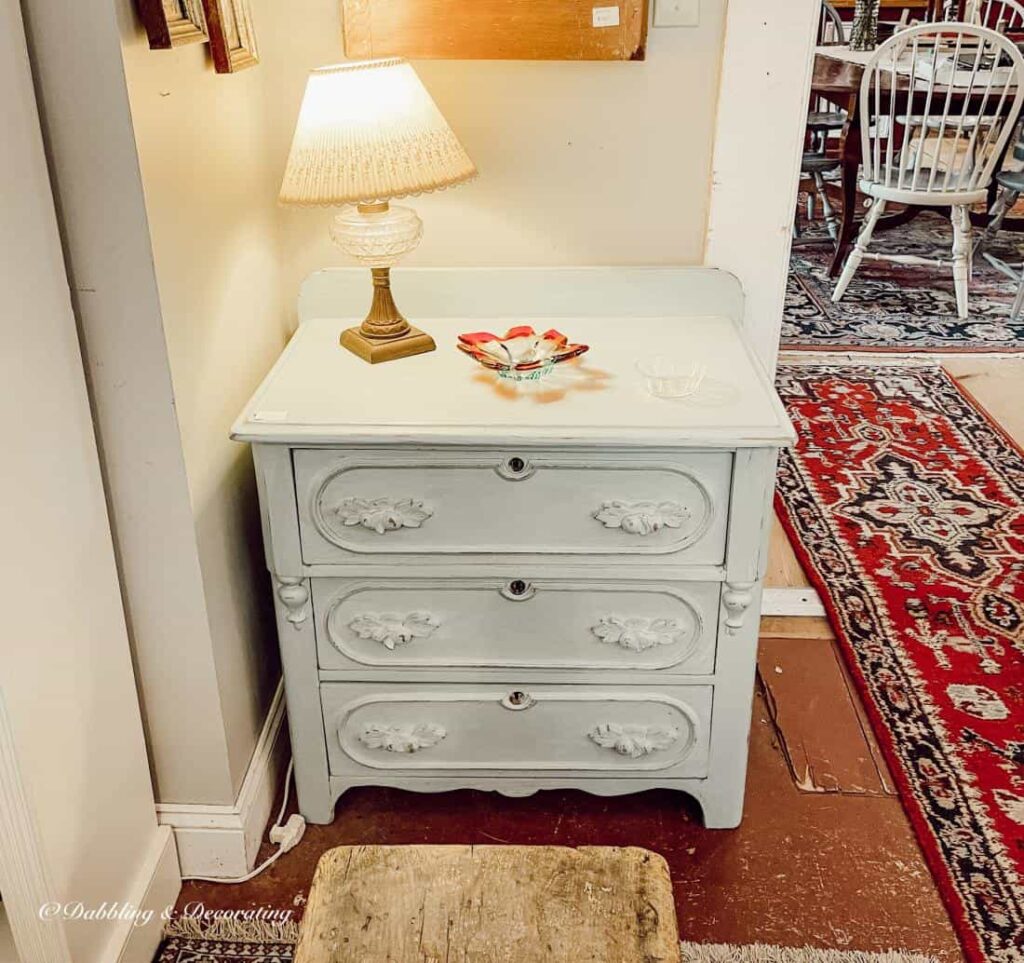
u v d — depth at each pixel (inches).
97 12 46.0
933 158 159.9
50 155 48.6
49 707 49.0
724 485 58.4
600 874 43.6
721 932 61.3
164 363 52.6
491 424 57.3
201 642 59.3
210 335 59.0
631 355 66.1
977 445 118.8
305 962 40.0
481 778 67.4
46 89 47.3
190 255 55.7
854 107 153.6
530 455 57.9
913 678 82.0
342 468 58.4
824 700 80.6
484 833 68.6
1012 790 71.0
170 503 55.7
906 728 76.9
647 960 40.1
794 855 66.7
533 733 66.0
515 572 61.0
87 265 50.6
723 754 66.1
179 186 54.0
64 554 50.3
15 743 45.9
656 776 67.1
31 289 46.9
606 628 62.7
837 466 114.6
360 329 66.6
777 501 107.7
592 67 67.7
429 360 65.4
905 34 135.8
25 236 46.3
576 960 40.1
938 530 102.2
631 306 72.2
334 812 69.6
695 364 64.4
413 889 42.9
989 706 78.9
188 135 55.1
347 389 61.6
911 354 142.3
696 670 63.7
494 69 67.9
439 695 64.7
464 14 65.6
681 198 71.3
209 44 57.0
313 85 58.6
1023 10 179.5
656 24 66.4
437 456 58.0
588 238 72.5
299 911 62.6
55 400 49.2
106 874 55.5
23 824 47.0
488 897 42.6
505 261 73.4
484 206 71.7
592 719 65.4
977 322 153.1
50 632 49.0
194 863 64.4
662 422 57.4
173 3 50.3
